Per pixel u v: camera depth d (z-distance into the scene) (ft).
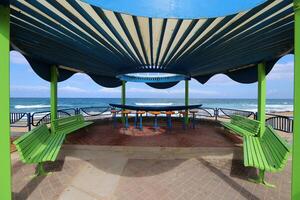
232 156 15.25
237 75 24.17
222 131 24.79
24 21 9.68
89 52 15.46
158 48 14.06
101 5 5.82
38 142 12.98
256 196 9.87
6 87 7.33
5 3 7.20
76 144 17.90
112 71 25.93
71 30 10.49
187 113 28.73
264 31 10.41
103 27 10.40
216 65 21.25
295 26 6.31
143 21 9.52
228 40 11.96
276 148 11.05
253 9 7.77
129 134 22.79
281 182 11.30
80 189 10.45
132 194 10.02
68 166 13.33
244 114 36.73
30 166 13.21
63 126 18.85
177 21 9.55
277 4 7.69
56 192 10.14
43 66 19.34
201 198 9.70
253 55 16.16
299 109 6.31
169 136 21.81
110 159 14.61
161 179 11.62
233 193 10.14
